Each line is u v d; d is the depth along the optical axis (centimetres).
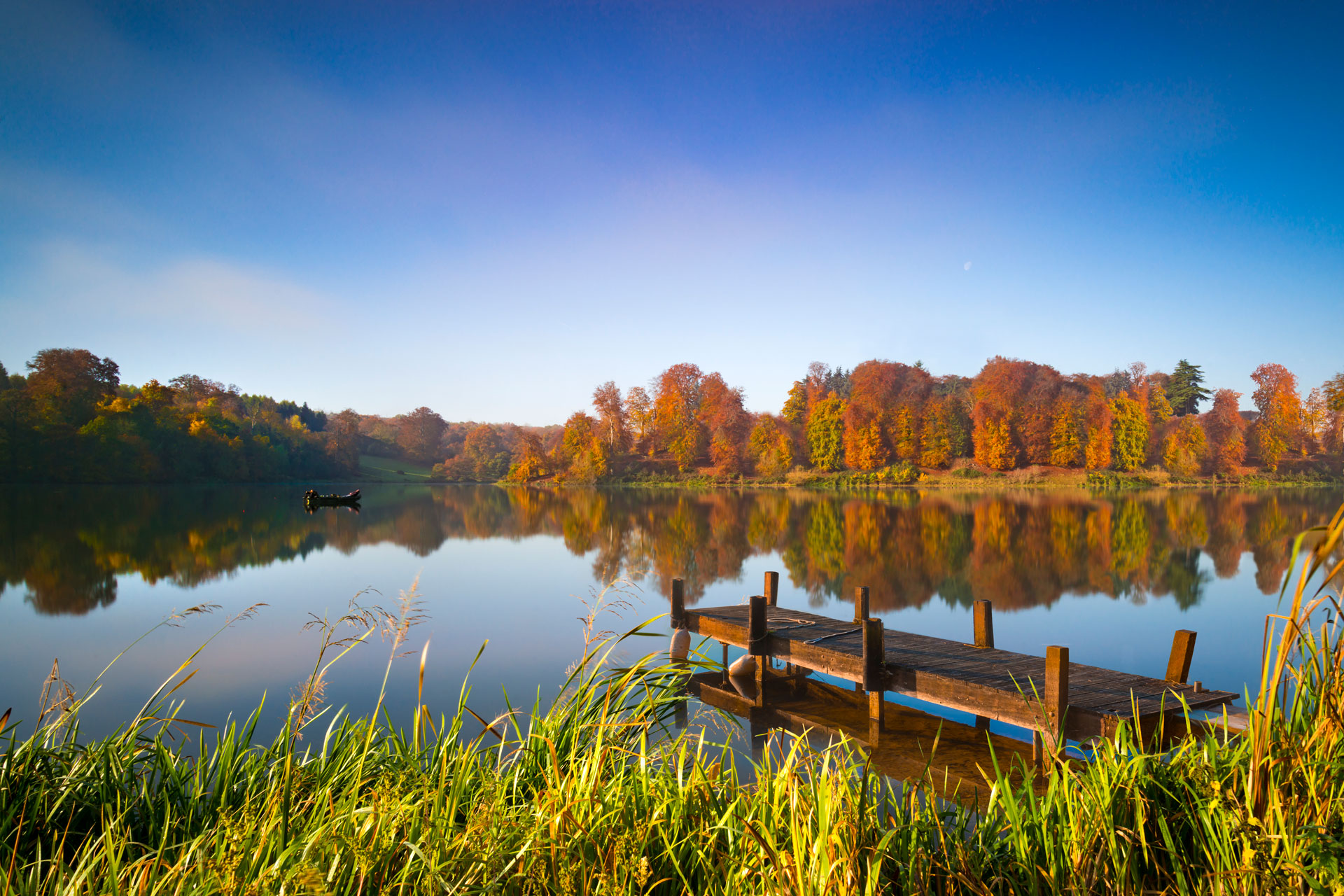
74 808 355
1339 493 5412
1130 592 1542
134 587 1617
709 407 7819
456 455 11725
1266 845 244
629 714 529
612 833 285
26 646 1072
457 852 267
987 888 288
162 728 418
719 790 369
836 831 251
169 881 260
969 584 1638
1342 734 265
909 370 7356
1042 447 6456
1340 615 269
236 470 7225
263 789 385
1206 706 574
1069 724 561
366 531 2970
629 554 2245
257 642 1095
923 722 758
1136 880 285
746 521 3453
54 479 5697
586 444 7650
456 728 395
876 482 6644
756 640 852
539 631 1184
